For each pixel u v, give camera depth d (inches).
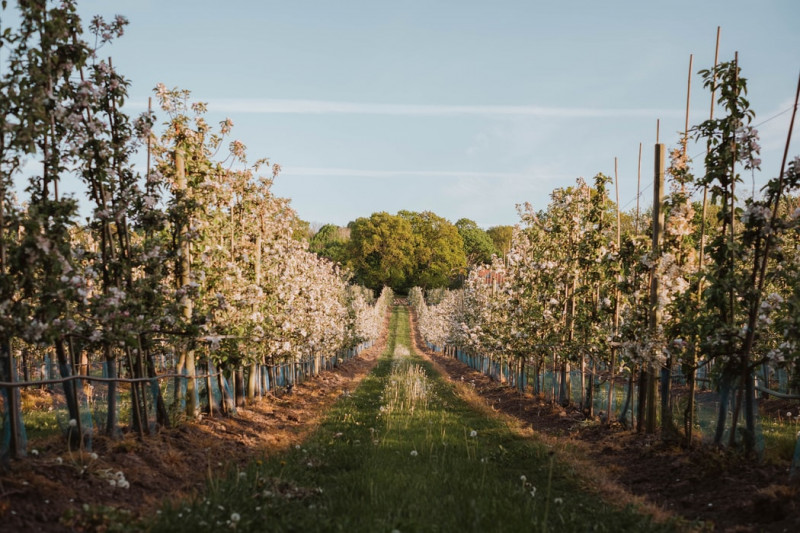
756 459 338.6
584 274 595.5
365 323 1800.0
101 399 411.2
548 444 467.8
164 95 448.8
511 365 925.2
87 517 226.4
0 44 276.2
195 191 465.7
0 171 270.5
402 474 341.7
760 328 358.6
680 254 437.4
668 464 371.9
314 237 4874.5
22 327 272.1
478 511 257.4
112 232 392.5
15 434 276.5
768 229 344.2
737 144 359.9
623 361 477.1
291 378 835.4
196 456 369.1
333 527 245.8
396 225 4190.5
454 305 1644.9
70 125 313.1
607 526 258.7
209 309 450.9
